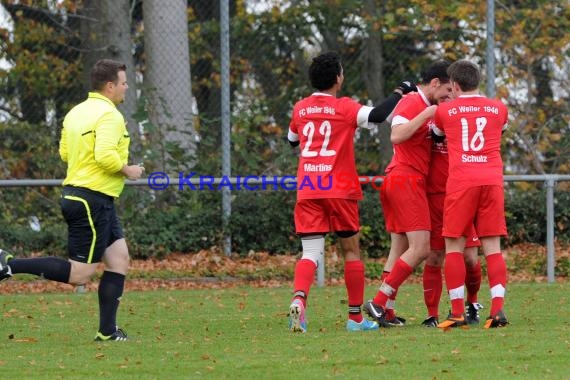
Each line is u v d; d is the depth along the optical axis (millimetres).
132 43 61781
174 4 52750
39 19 60312
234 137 47031
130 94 51781
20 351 25094
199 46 59531
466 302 30625
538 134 51812
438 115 28062
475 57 55125
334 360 22828
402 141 28094
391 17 57719
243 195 47188
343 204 27781
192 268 44312
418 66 59125
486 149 27906
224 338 27062
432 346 24625
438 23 56469
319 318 31766
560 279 43656
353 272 28375
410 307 34562
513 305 34094
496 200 27828
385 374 21078
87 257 26234
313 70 27953
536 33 53781
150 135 47344
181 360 23172
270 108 56438
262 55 61125
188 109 52594
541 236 48688
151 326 30266
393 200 29047
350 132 27812
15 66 58594
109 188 26312
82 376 21297
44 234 45906
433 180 29438
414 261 28906
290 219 47031
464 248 29625
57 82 57812
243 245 47000
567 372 21172
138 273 43500
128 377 21078
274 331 28578
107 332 26969
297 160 47219
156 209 46938
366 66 59844
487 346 24547
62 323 31203
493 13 45719
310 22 62469
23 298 37844
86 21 58469
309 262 28062
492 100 28250
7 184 41594
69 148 26281
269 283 43375
